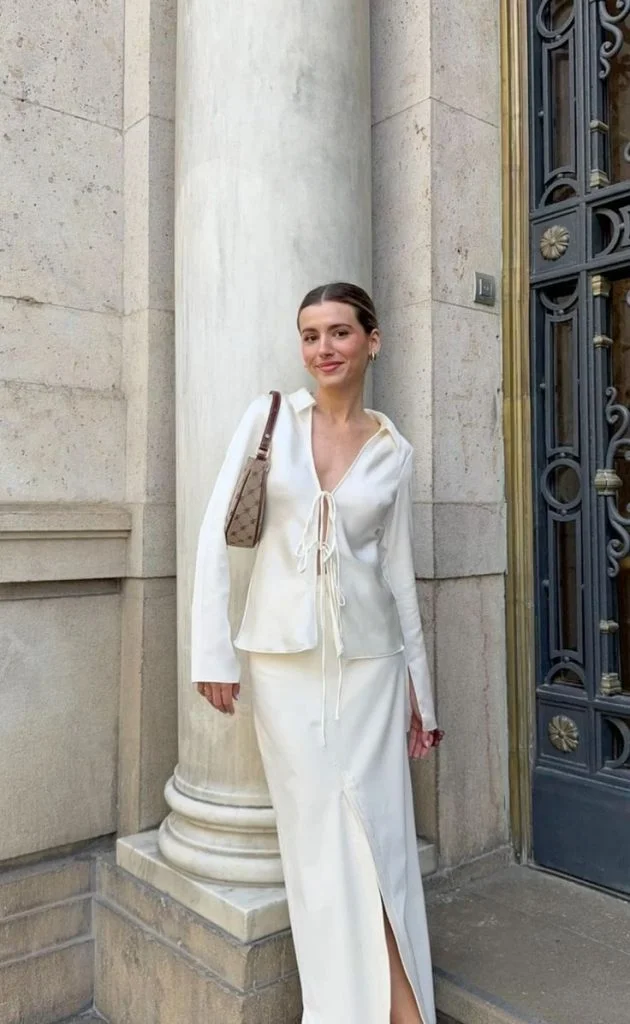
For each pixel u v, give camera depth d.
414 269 2.73
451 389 2.74
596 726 2.70
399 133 2.79
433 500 2.68
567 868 2.77
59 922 2.57
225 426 2.33
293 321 2.33
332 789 1.79
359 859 1.80
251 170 2.34
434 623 2.68
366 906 1.79
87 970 2.61
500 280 2.91
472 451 2.81
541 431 2.89
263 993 2.06
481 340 2.85
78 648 2.67
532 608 2.88
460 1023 2.11
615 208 2.67
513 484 2.90
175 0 2.79
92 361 2.72
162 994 2.29
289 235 2.33
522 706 2.90
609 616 2.69
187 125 2.47
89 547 2.63
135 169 2.76
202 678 1.80
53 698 2.61
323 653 1.82
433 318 2.69
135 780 2.66
